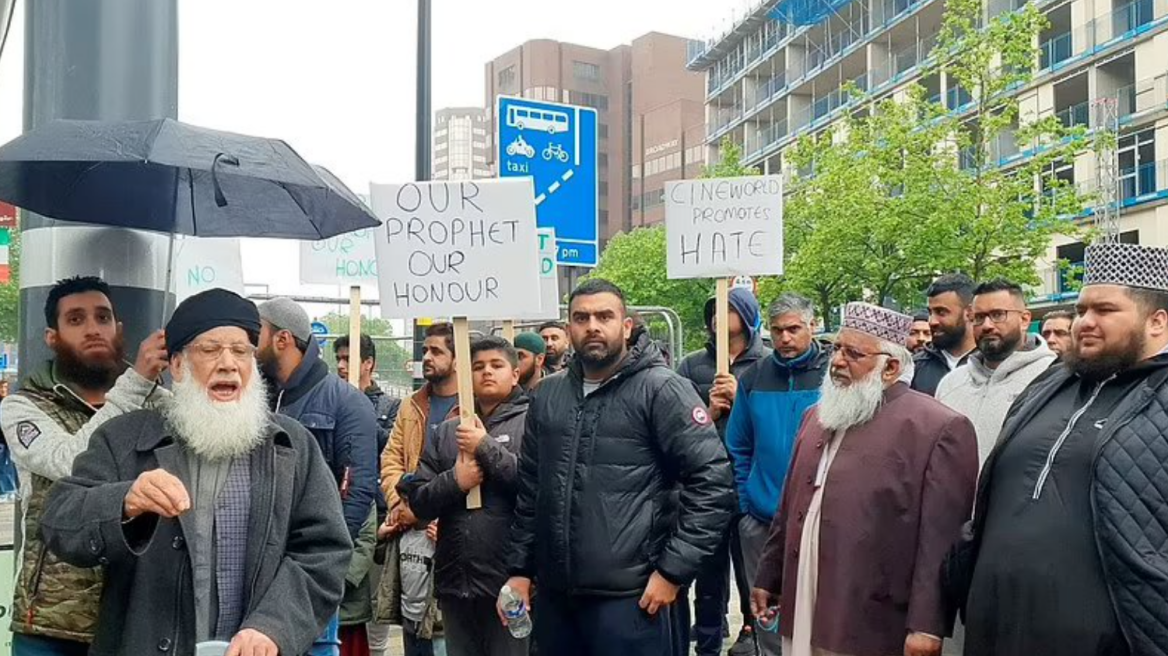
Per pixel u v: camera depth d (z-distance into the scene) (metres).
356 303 6.70
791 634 4.19
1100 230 28.75
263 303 4.73
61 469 3.22
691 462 4.14
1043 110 39.72
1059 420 3.44
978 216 24.03
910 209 24.64
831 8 58.62
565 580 4.17
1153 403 3.22
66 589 3.24
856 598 3.93
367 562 5.02
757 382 5.91
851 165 27.22
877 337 4.07
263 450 3.06
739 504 5.92
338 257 8.32
